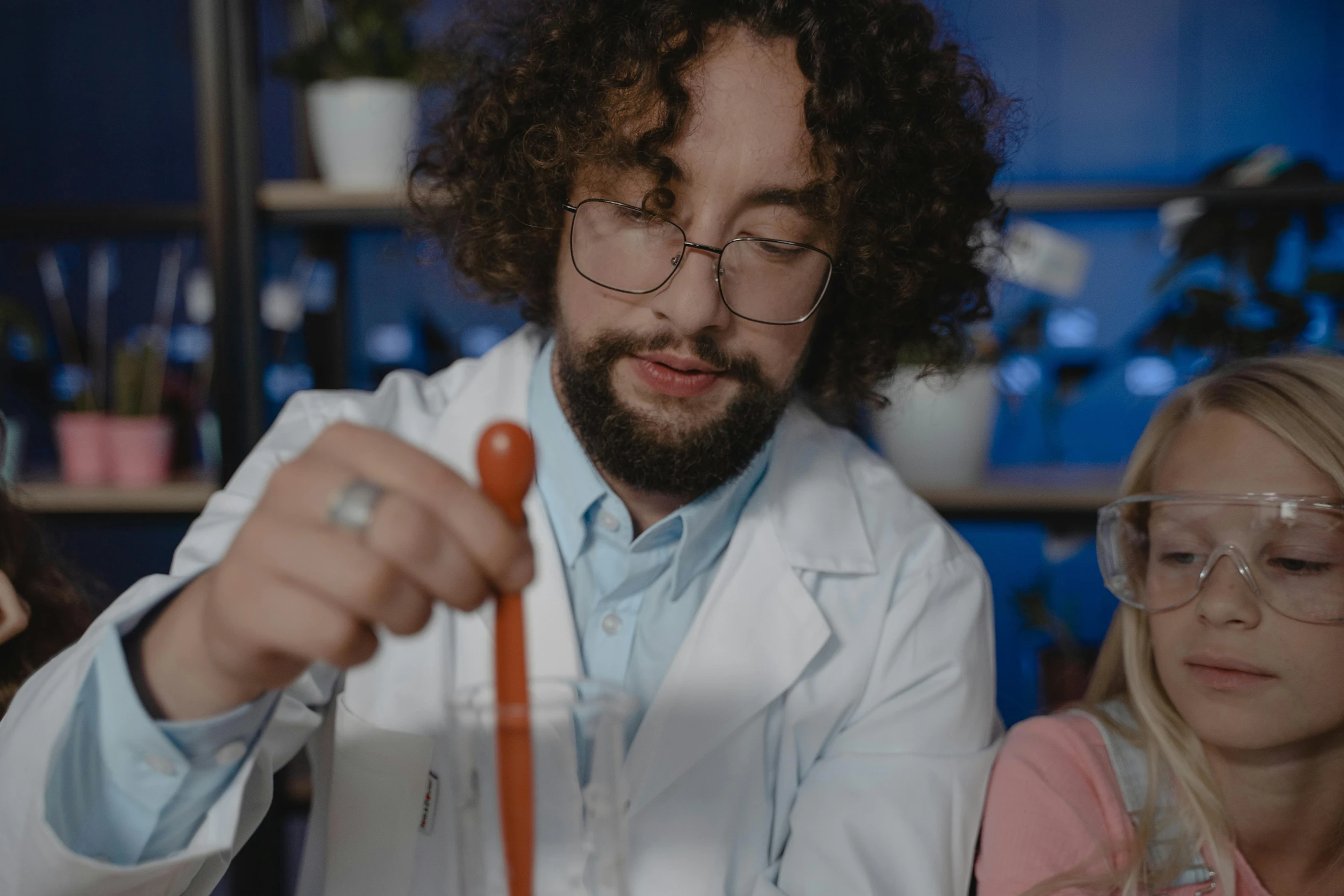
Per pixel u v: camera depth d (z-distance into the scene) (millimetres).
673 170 810
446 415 1011
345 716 908
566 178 949
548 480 975
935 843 901
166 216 1776
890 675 986
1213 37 2105
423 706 896
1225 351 1772
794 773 968
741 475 962
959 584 1036
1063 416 2145
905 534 1055
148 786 593
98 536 2219
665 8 832
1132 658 990
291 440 972
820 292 907
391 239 2107
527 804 452
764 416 902
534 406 1002
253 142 1721
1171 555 929
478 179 1076
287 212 1755
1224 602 883
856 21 915
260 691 577
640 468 874
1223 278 1979
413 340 2135
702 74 812
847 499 1060
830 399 1215
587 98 902
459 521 469
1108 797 957
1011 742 1017
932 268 1066
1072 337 2131
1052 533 1799
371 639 507
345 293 2047
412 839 873
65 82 2189
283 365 2029
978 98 1146
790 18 832
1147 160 2139
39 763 610
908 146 973
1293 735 886
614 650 969
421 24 2039
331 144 1749
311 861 966
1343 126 2094
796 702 964
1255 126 2113
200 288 1899
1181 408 1035
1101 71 2133
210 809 624
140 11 2176
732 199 824
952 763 953
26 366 1954
